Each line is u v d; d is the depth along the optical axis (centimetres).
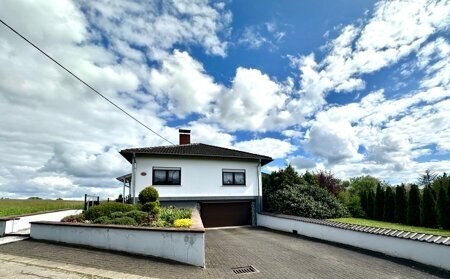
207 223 1759
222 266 751
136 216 1023
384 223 1609
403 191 1684
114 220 949
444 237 732
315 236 1255
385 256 857
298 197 1730
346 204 2002
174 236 780
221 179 1792
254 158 1850
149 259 755
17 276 570
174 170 1703
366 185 2797
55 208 1761
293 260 818
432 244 731
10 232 1028
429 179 2194
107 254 776
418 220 1526
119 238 825
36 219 1209
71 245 865
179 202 1677
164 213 1134
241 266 751
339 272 691
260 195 1878
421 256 761
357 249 973
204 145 2058
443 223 1327
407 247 807
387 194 1808
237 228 1708
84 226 876
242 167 1873
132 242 809
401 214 1653
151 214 1087
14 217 1060
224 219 1805
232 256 873
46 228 938
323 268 729
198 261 749
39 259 711
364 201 2019
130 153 1630
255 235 1372
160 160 1678
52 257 732
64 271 616
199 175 1742
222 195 1773
